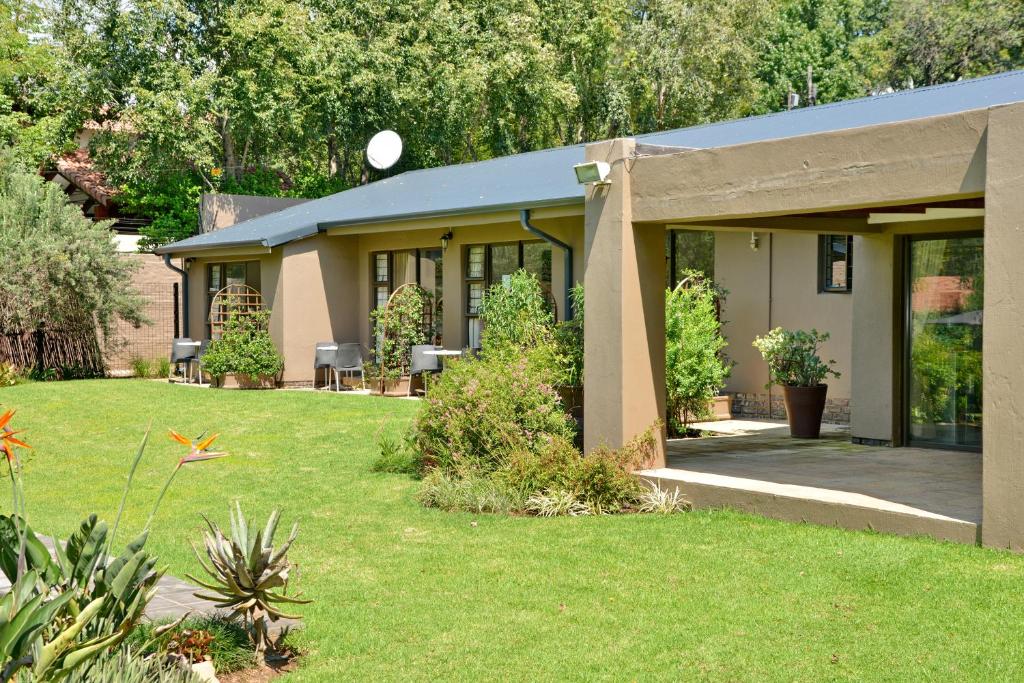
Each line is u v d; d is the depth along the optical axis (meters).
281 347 20.12
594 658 5.50
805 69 43.69
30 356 22.95
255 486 11.09
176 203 30.47
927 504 8.12
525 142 36.06
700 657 5.48
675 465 10.61
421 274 19.61
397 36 32.66
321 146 34.91
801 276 15.60
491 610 6.39
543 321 13.32
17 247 22.00
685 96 37.12
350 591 6.86
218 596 6.15
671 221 9.85
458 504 9.66
